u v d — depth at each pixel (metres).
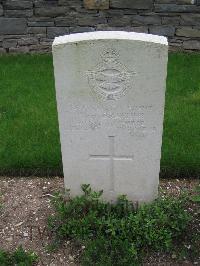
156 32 2.39
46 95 2.03
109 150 1.33
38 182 1.59
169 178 1.60
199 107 1.92
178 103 1.95
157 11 2.32
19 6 2.32
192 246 1.32
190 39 2.40
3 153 1.66
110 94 1.23
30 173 1.62
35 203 1.50
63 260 1.30
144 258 1.29
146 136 1.30
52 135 1.74
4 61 2.36
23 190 1.56
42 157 1.63
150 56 1.16
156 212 1.32
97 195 1.36
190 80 2.14
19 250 1.30
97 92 1.23
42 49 2.46
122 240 1.31
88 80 1.21
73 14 2.35
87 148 1.33
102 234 1.33
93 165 1.37
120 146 1.32
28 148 1.68
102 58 1.18
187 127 1.78
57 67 1.20
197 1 2.29
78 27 2.39
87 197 1.38
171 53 2.42
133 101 1.24
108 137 1.31
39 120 1.84
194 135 1.73
